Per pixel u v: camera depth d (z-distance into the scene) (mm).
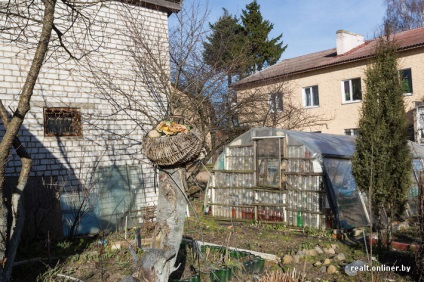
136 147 10727
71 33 9719
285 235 8852
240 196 11297
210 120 12305
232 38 13742
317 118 19375
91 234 9219
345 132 20438
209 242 7883
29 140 8852
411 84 17734
